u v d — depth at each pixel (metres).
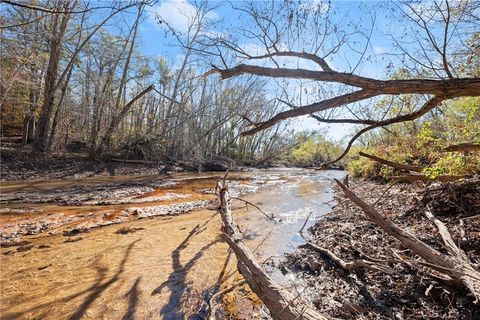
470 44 5.08
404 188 8.73
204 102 21.84
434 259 3.61
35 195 10.07
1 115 21.66
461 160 5.34
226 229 5.59
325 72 2.95
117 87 22.05
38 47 13.33
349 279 4.05
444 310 3.05
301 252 5.35
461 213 5.23
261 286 3.37
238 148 31.78
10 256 5.12
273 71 3.11
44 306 3.64
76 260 5.02
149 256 5.27
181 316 3.51
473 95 2.51
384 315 3.16
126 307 3.67
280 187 15.14
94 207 8.80
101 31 19.77
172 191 12.10
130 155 21.91
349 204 8.71
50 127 21.17
